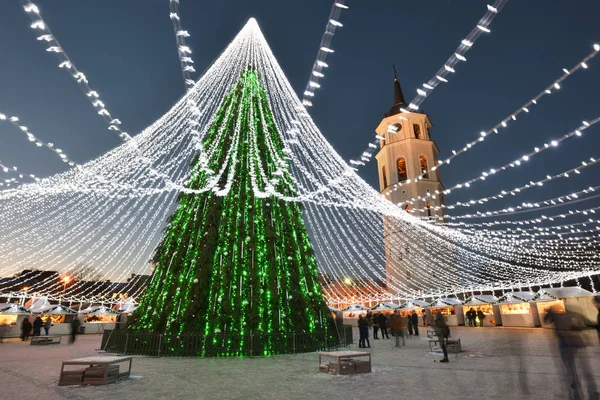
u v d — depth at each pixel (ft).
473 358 38.73
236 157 55.77
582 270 108.17
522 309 102.37
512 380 26.91
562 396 22.16
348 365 30.60
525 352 42.65
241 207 52.06
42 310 95.40
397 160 177.88
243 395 23.48
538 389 24.00
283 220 54.03
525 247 96.94
